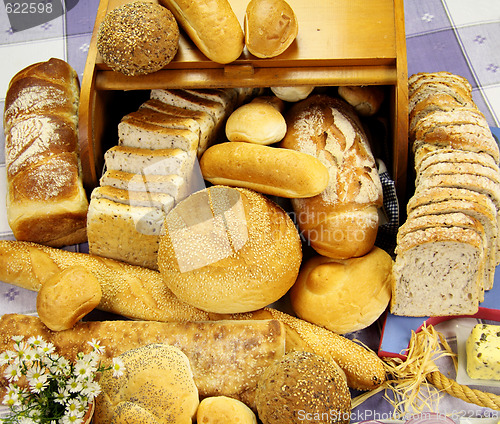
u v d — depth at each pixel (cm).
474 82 106
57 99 96
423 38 110
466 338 87
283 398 75
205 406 78
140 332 84
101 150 96
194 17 82
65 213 92
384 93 98
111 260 92
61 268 90
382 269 87
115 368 77
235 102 96
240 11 89
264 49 83
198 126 89
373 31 87
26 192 91
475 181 82
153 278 90
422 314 88
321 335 85
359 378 83
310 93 97
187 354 82
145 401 78
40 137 93
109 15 85
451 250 82
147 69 85
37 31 111
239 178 87
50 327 83
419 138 90
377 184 89
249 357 81
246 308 84
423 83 96
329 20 88
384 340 86
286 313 91
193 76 88
